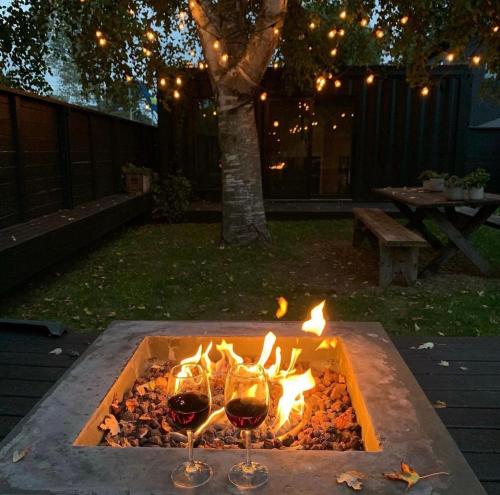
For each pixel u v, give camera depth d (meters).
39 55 9.28
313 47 8.86
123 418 1.80
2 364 2.78
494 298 4.66
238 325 2.45
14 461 1.33
